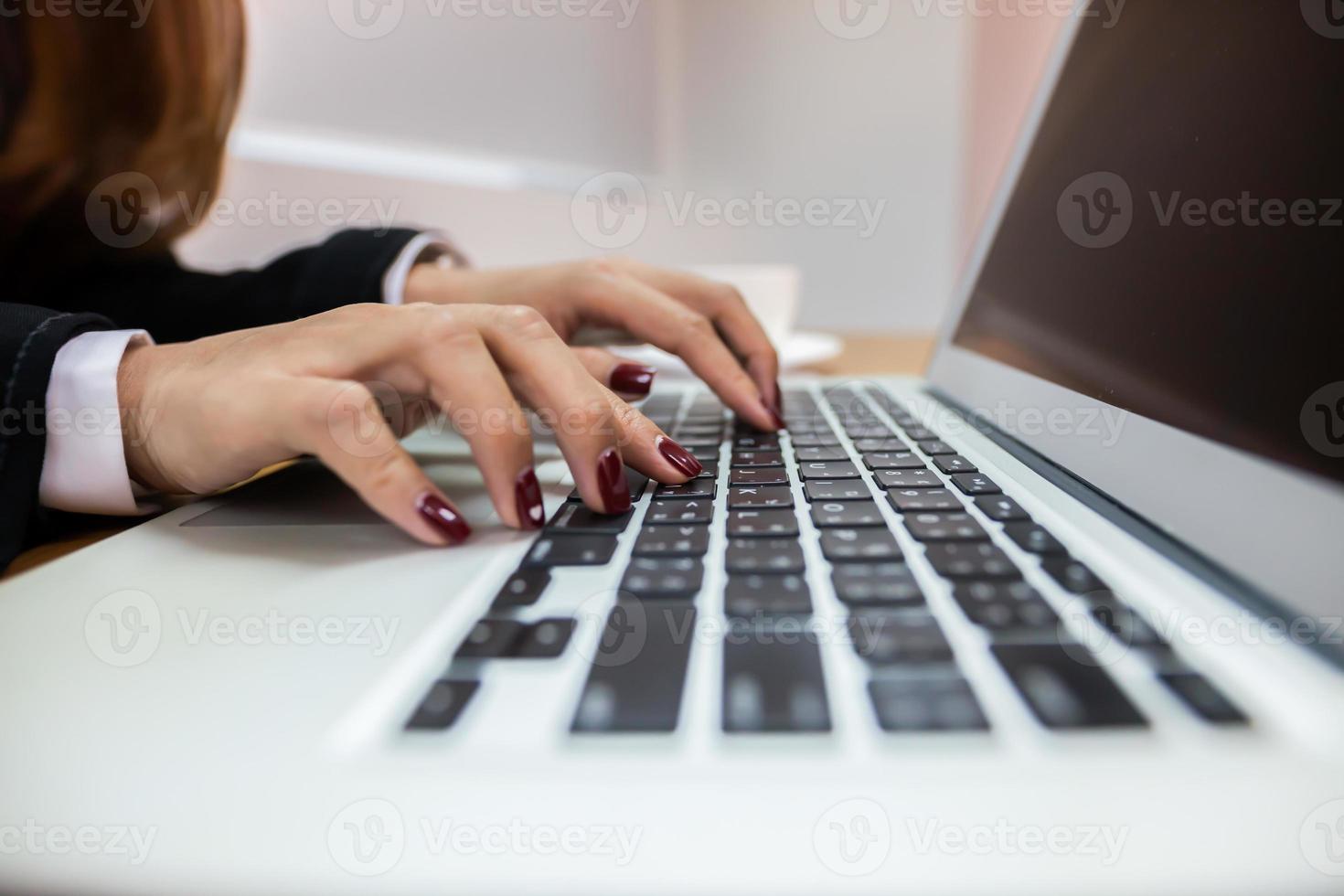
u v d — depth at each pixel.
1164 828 0.09
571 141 0.87
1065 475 0.25
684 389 0.50
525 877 0.09
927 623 0.14
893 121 0.94
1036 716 0.11
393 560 0.19
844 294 0.98
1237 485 0.16
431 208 0.74
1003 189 0.46
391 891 0.09
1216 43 0.23
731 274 0.60
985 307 0.42
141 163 0.46
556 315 0.41
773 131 0.94
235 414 0.22
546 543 0.20
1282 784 0.10
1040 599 0.15
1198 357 0.19
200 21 0.48
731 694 0.12
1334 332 0.14
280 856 0.10
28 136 0.41
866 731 0.11
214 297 0.42
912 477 0.25
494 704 0.12
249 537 0.21
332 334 0.23
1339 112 0.16
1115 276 0.26
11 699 0.13
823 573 0.16
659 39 0.90
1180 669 0.12
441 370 0.22
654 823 0.10
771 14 0.91
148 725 0.12
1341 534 0.13
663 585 0.16
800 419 0.38
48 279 0.42
